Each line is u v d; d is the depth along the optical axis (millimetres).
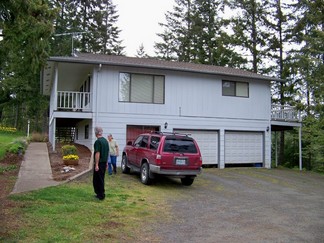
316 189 13469
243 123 19984
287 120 21609
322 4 23062
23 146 17547
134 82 17484
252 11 27672
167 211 8172
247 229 6953
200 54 36000
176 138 11625
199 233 6469
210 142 19172
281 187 13492
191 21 38125
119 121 17047
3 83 32219
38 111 36625
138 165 12547
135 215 7484
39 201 7605
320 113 22438
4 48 8258
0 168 11945
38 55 8500
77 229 6016
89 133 18547
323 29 24109
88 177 11477
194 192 11164
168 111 18062
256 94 20516
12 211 6672
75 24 35438
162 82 18078
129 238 5891
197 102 18781
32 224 6008
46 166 12906
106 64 16547
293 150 27625
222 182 13867
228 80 19734
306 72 23500
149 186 11570
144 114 17531
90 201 8203
